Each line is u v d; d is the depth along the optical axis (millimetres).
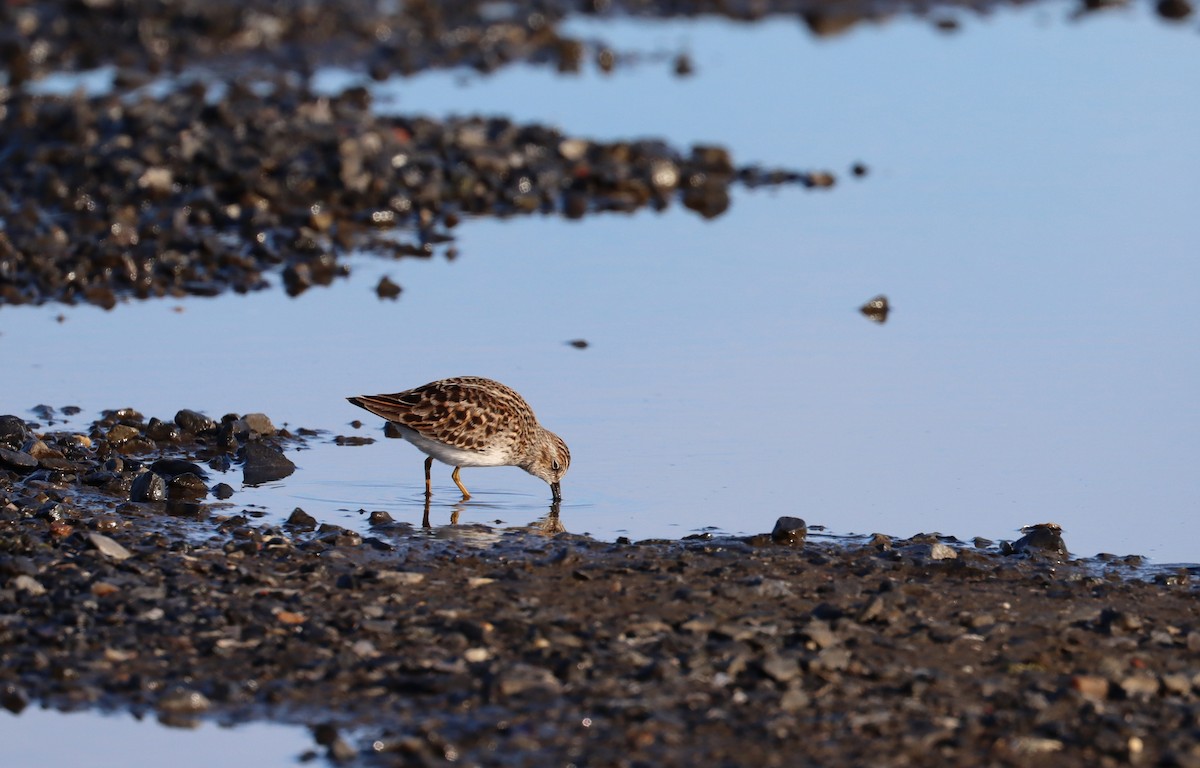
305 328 20500
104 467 15766
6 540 13367
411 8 37500
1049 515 15156
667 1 40000
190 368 19062
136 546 13609
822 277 22547
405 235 24219
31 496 14836
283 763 10109
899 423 17531
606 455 16703
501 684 10852
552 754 10086
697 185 26578
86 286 21562
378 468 16625
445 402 15578
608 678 11062
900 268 22828
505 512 15367
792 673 11086
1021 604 12758
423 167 25922
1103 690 11086
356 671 11227
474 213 25516
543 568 13398
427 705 10750
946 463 16469
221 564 13117
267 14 35625
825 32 37156
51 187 24078
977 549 14266
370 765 10023
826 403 18125
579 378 18859
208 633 11688
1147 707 10836
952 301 21469
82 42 33719
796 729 10398
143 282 21781
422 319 20828
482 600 12531
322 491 15836
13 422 16297
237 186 24750
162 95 30141
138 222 23375
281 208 24312
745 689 10961
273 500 15453
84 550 13297
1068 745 10273
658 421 17609
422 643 11664
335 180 25016
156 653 11445
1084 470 16250
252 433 17109
